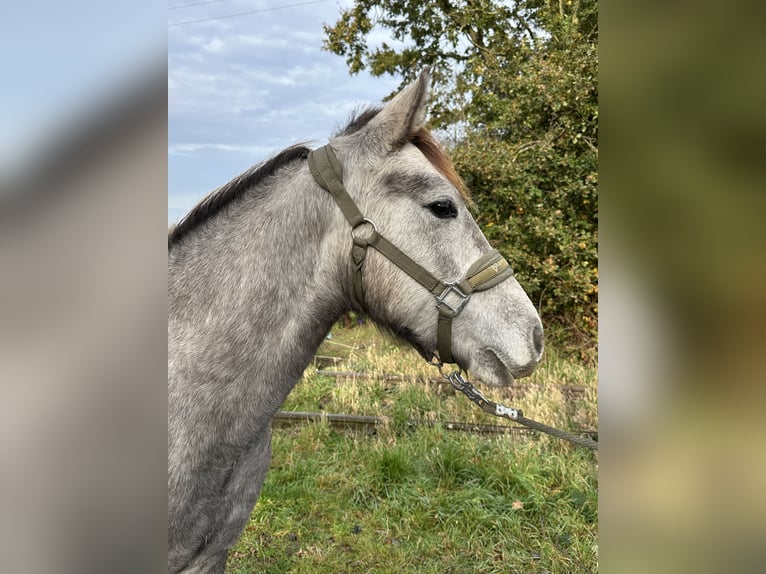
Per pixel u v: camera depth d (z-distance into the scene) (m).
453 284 1.56
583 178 6.54
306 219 1.57
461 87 7.96
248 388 1.50
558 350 6.30
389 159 1.59
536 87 6.51
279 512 3.21
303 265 1.56
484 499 3.28
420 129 1.66
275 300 1.53
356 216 1.56
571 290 6.34
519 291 1.62
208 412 1.46
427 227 1.56
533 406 4.41
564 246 6.24
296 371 1.59
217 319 1.49
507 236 6.55
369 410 4.59
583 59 6.34
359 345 6.43
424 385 5.02
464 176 6.70
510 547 2.93
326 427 4.20
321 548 2.92
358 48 10.49
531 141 6.74
